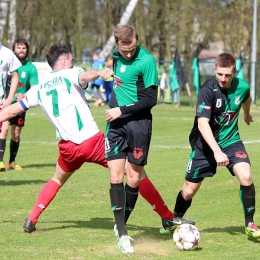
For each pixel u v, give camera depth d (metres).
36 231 15.11
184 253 13.09
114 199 13.52
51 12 90.00
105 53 68.38
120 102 13.78
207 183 22.19
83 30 96.06
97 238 14.40
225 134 14.16
